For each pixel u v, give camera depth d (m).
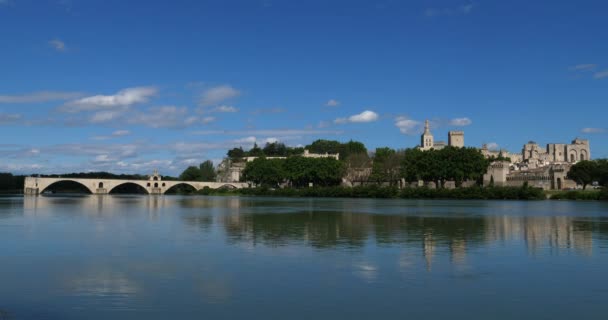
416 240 53.44
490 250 46.09
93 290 31.31
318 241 52.75
